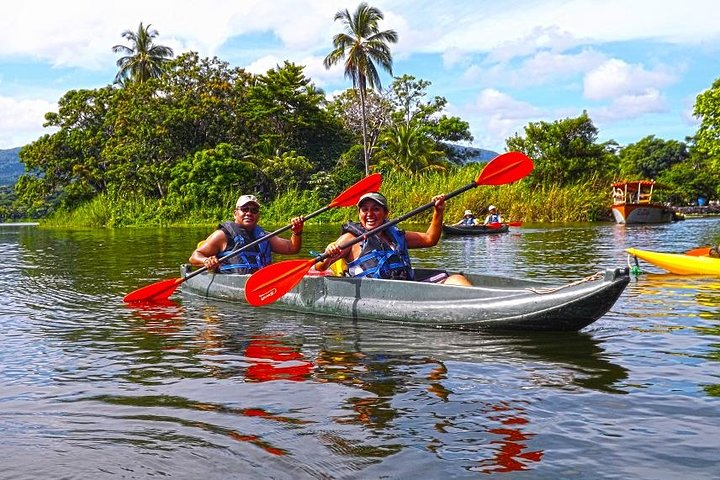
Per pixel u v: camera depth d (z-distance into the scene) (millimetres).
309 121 42562
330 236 19203
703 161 57125
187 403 3199
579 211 30297
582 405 3086
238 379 3629
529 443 2645
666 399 3150
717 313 5367
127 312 5926
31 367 3951
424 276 6035
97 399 3277
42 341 4711
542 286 5223
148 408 3125
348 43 36125
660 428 2779
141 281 8367
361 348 4332
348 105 48750
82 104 41875
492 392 3311
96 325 5316
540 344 4340
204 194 35406
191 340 4691
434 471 2395
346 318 5422
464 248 13578
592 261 10148
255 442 2676
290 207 34844
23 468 2436
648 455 2512
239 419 2951
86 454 2562
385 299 5312
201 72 39562
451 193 5797
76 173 40750
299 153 43125
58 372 3830
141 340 4715
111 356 4223
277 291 5633
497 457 2516
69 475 2375
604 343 4336
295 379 3619
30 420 2961
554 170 37375
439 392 3324
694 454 2516
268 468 2430
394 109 48812
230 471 2404
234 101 39031
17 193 43688
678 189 55906
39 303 6543
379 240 5578
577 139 37438
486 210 28891
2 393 3398
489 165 5828
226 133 38438
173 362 4047
